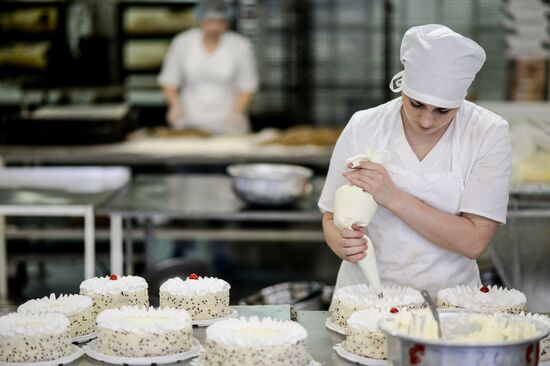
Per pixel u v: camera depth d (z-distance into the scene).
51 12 9.06
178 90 8.98
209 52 8.20
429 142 3.08
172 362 2.54
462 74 2.80
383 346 2.52
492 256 4.32
